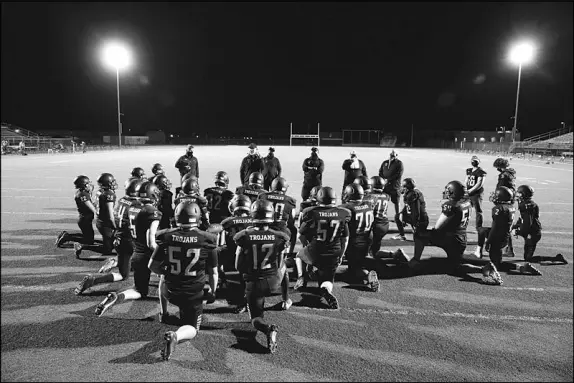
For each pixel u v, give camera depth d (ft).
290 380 11.87
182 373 12.16
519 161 103.45
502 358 13.15
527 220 22.35
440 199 43.24
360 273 19.25
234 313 16.38
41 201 40.22
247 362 12.78
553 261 22.88
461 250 20.61
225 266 18.63
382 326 15.25
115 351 13.29
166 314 14.85
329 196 16.89
